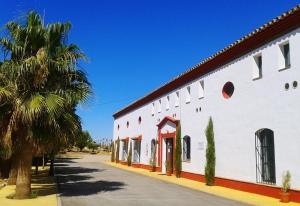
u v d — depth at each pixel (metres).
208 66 20.73
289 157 13.94
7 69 13.41
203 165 20.91
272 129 15.01
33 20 14.20
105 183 20.28
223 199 14.46
